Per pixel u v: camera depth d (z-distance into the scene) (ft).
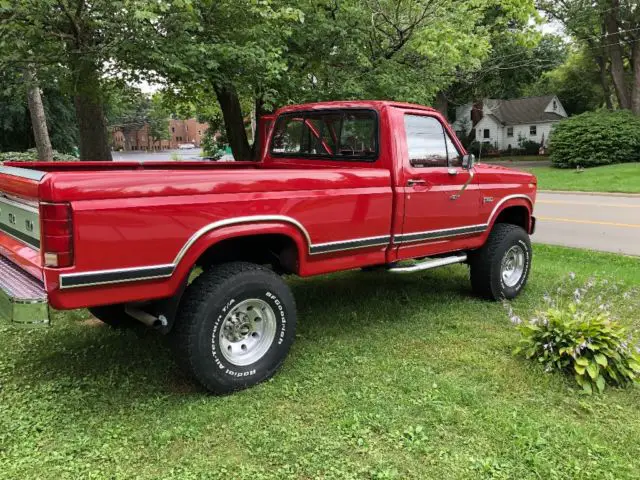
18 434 10.12
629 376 12.12
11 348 14.35
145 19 17.37
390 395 11.62
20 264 10.75
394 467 9.18
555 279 21.77
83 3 17.51
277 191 11.98
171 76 20.38
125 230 9.86
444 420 10.61
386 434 10.15
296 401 11.37
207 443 9.82
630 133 93.45
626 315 17.22
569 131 98.73
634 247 31.22
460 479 8.93
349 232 13.58
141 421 10.57
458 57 26.35
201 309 11.06
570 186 70.28
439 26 25.64
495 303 18.49
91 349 14.30
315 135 16.72
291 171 12.30
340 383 12.20
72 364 13.34
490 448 9.78
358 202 13.61
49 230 9.26
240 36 21.30
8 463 9.22
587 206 51.55
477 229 17.43
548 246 30.73
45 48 18.88
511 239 18.52
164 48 18.56
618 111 100.37
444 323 16.35
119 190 9.77
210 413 10.80
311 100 24.36
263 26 20.74
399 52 26.91
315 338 15.01
